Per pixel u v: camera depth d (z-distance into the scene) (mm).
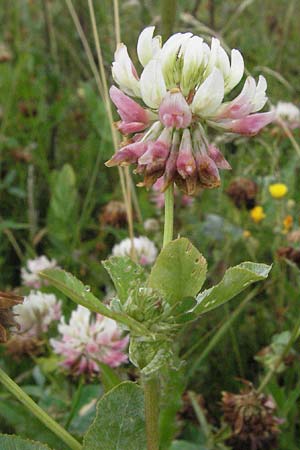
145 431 100
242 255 213
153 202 238
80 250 216
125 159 91
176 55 91
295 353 160
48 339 181
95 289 202
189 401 160
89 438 100
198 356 177
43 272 84
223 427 152
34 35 339
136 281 91
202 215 228
